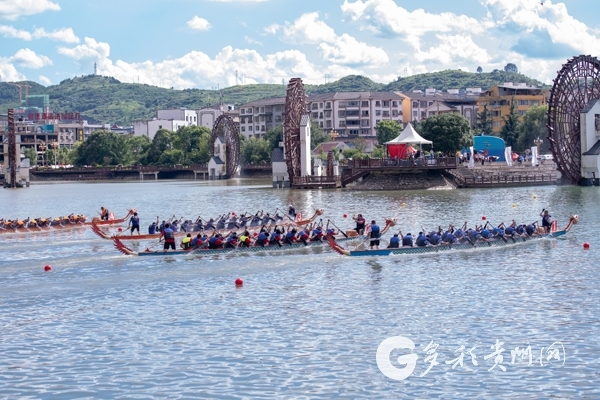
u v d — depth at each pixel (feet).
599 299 148.66
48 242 260.42
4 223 292.61
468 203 367.86
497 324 132.46
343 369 111.96
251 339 127.13
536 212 319.06
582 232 249.55
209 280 178.40
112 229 307.58
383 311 143.74
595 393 101.19
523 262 194.18
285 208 372.58
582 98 484.33
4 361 118.52
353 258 205.36
